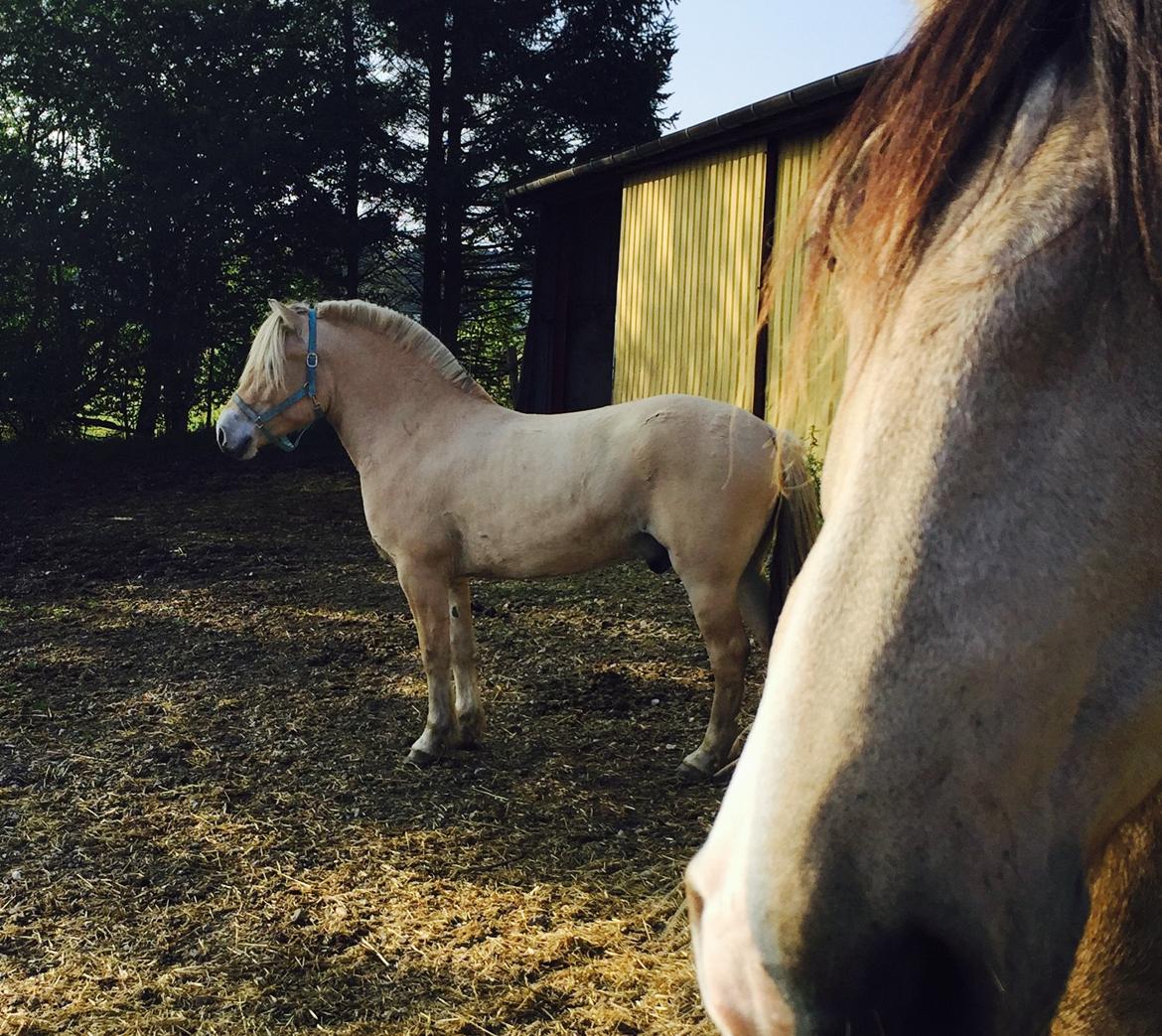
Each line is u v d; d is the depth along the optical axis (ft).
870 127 2.87
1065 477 2.16
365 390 12.26
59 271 40.98
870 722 2.13
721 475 10.84
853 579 2.24
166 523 28.60
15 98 42.22
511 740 13.23
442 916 9.03
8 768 12.27
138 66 42.11
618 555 11.66
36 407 40.06
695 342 29.32
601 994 7.85
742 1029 2.18
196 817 11.01
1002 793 2.11
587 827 10.77
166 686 15.31
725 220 28.04
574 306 39.70
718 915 2.27
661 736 13.34
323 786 11.82
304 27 46.29
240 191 41.70
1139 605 2.18
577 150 48.80
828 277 2.95
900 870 2.07
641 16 48.44
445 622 12.27
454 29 45.85
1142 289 2.15
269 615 19.48
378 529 12.25
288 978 8.13
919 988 2.06
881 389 2.38
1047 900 2.14
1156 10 2.18
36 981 8.09
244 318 44.93
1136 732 2.20
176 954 8.49
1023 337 2.20
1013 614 2.13
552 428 11.75
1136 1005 3.01
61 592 21.26
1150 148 2.11
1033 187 2.29
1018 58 2.46
